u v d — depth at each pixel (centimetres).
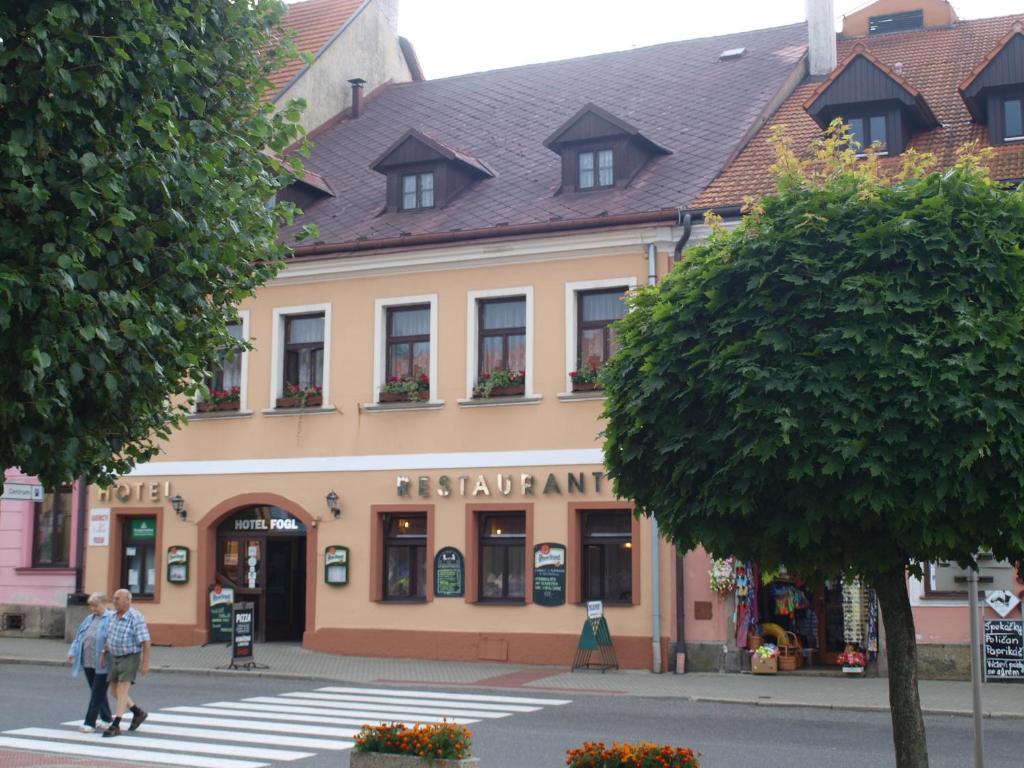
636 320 889
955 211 790
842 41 2928
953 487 716
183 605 2570
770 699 1764
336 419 2464
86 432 754
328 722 1564
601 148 2408
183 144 809
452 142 2825
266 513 2556
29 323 685
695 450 800
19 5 708
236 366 2592
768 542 797
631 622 2158
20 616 2802
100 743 1405
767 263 803
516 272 2327
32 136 695
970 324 730
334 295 2495
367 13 3294
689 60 2908
